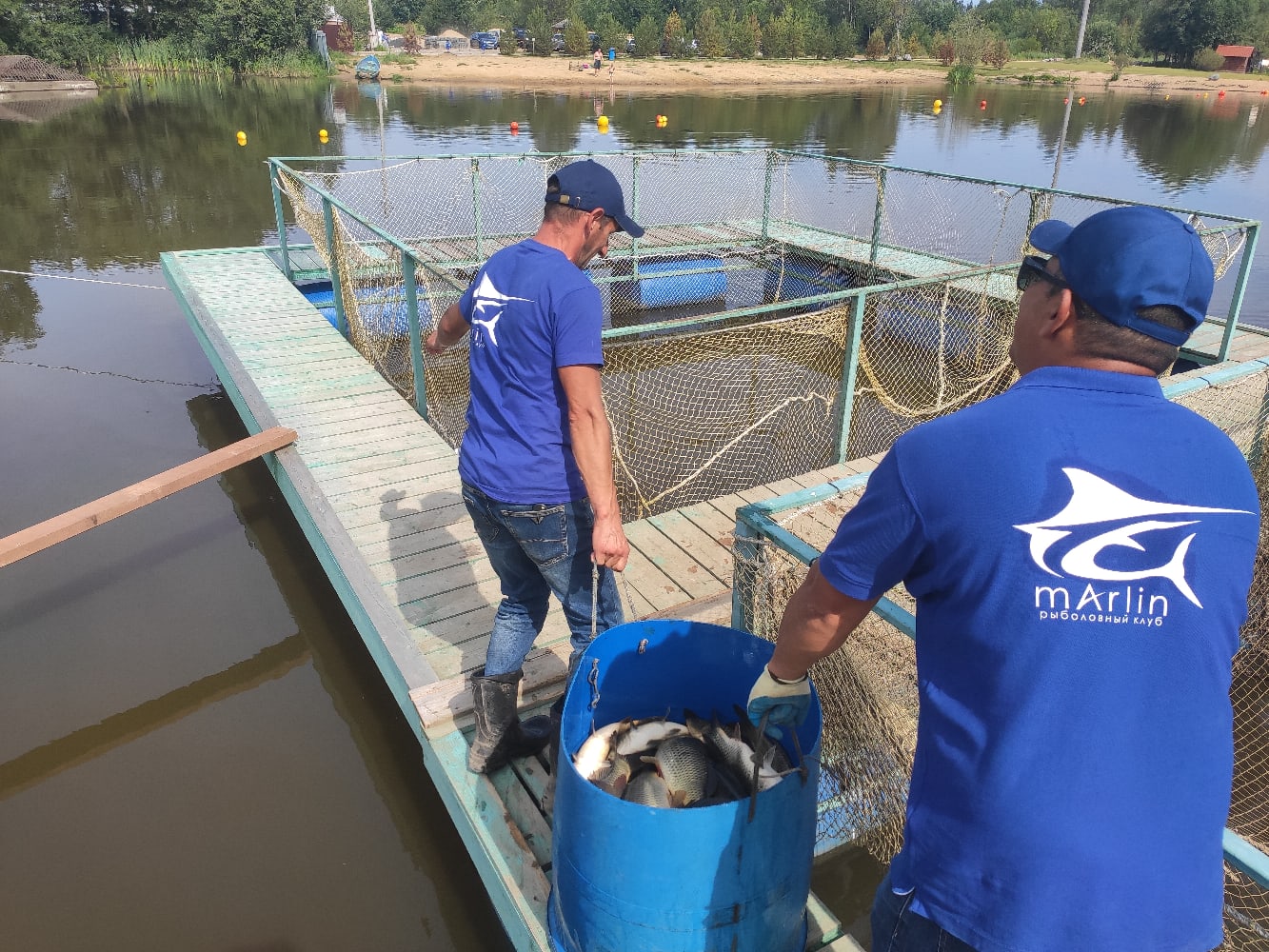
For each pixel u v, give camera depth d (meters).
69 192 17.02
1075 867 1.21
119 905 3.41
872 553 1.32
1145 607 1.20
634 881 1.81
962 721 1.29
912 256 11.44
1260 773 3.78
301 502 4.86
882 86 52.75
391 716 4.46
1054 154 23.36
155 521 6.19
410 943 3.30
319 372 6.79
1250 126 31.78
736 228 13.12
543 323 2.23
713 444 7.37
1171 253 1.23
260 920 3.38
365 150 21.70
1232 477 1.25
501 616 2.76
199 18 45.09
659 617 3.83
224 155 21.22
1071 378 1.29
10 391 8.31
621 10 76.38
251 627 5.11
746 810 1.77
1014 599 1.22
